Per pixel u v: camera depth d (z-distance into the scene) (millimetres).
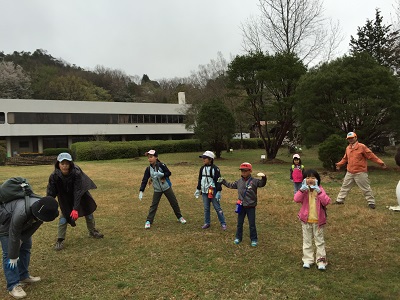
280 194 9102
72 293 3670
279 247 4938
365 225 5898
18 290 3605
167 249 4965
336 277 3871
